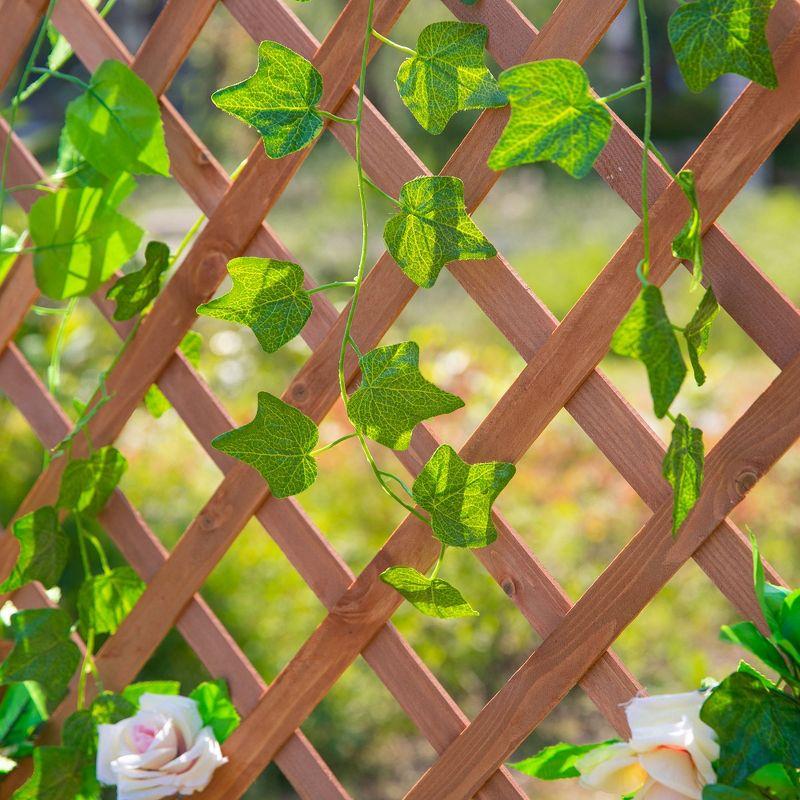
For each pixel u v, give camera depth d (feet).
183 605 4.46
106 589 4.50
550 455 8.33
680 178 3.86
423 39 4.06
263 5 4.26
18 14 4.49
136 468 7.54
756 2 3.82
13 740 4.60
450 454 4.06
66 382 7.62
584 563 7.23
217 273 4.36
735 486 4.02
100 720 4.44
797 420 3.98
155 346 4.44
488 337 13.29
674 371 3.78
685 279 14.70
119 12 24.97
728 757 3.90
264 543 6.87
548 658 4.15
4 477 6.86
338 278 16.51
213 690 4.42
